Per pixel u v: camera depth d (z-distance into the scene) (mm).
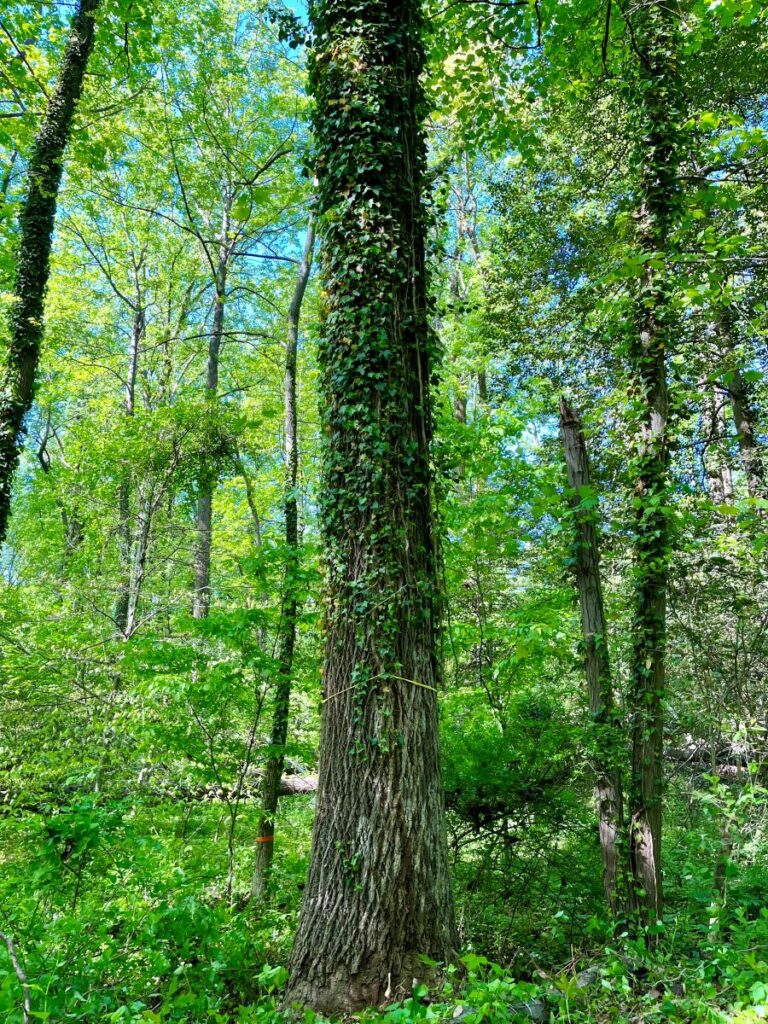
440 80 9273
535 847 6438
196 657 6633
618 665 6898
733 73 11656
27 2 9266
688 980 3463
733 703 6281
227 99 14984
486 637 7211
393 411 4551
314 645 7480
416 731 4180
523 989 2885
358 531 4445
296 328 8922
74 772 6980
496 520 7570
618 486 10352
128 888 4570
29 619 8414
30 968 3219
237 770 6941
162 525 12320
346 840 3998
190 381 21797
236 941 4406
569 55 7996
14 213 8695
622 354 6281
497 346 15461
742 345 9727
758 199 9453
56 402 20969
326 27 5141
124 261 18312
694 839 6270
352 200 4758
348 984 3723
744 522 3840
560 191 14781
